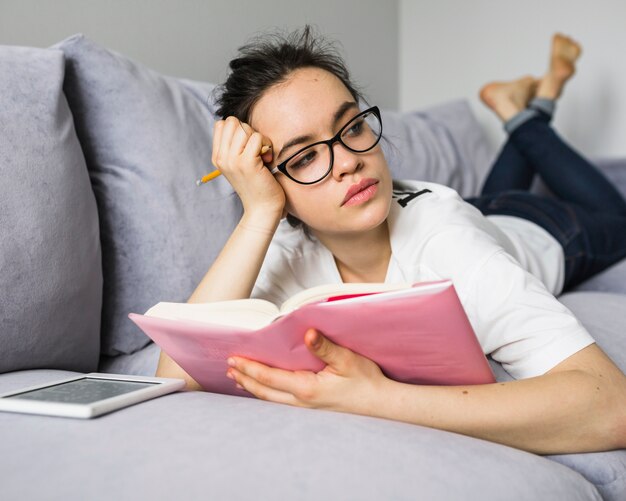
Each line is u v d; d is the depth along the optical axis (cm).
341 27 252
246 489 60
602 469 83
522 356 92
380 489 62
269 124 106
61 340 111
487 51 274
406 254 109
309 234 120
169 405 81
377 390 82
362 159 100
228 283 107
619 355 109
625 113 251
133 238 128
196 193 135
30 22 155
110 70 131
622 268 177
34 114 112
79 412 76
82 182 117
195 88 154
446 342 76
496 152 274
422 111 229
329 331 78
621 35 249
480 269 98
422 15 287
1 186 103
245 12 209
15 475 63
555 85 223
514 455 75
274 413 78
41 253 106
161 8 184
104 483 61
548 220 179
